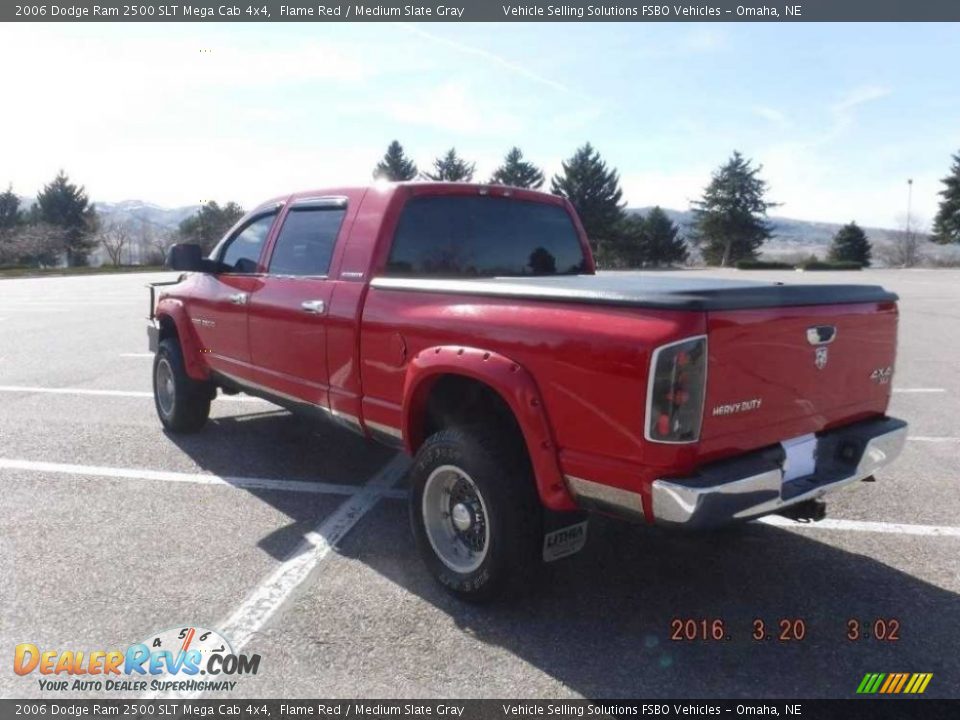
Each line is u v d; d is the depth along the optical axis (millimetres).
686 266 65500
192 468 5605
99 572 3873
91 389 8500
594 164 63812
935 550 4211
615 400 2906
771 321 3037
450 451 3490
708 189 70250
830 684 2979
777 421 3156
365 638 3293
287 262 5008
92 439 6371
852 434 3541
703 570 3977
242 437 6477
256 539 4324
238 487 5203
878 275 39156
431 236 4512
